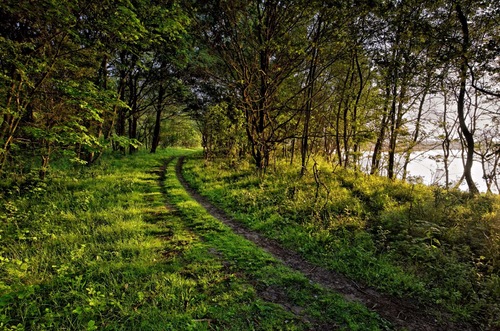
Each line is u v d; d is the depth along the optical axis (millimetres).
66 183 10906
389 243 6484
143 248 5734
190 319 3697
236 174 14008
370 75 16234
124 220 7500
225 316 3820
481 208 8289
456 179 15906
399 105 14586
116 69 18344
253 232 7445
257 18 13188
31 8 7117
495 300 4492
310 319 3916
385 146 17156
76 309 3611
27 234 6266
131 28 8359
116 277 4656
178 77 21172
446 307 4418
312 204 8742
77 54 9742
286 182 11523
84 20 8031
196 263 5285
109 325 3496
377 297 4656
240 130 15570
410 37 11117
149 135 36250
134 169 16219
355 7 10227
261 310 3990
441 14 11328
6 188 9609
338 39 11727
